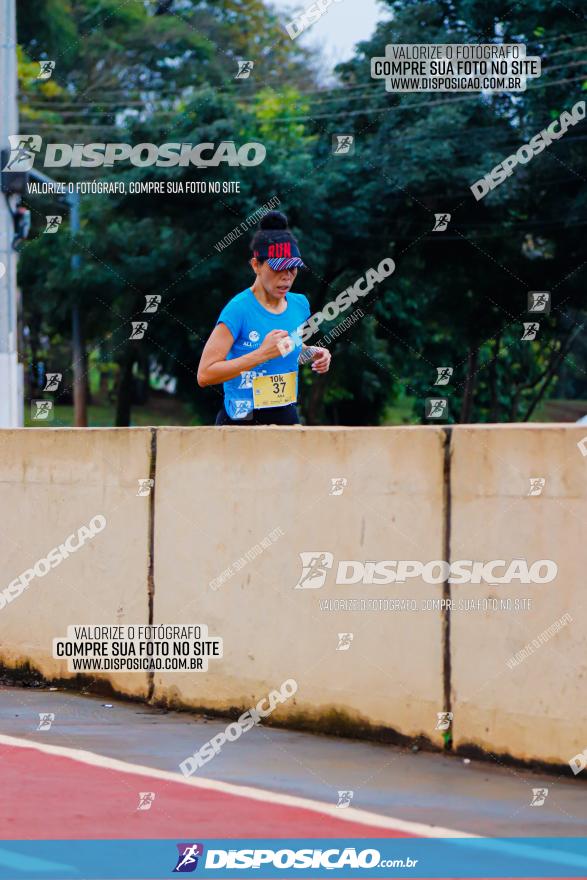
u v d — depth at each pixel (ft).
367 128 162.40
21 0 229.04
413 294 174.40
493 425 31.99
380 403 229.86
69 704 39.86
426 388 209.67
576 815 27.71
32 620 43.50
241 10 225.56
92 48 223.10
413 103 157.28
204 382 38.47
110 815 27.68
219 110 167.12
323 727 35.17
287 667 35.99
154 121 175.32
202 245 168.55
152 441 39.68
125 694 40.40
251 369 38.29
